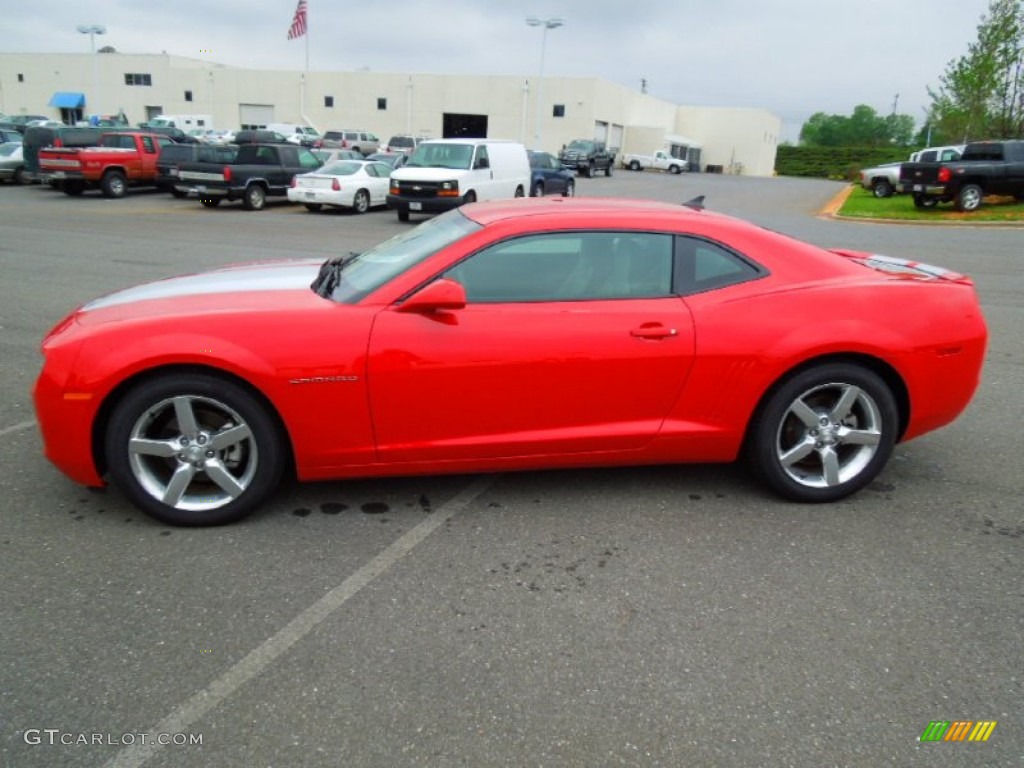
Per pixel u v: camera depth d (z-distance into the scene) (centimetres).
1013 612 305
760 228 402
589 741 236
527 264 368
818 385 378
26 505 379
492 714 246
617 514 382
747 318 371
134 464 350
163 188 2461
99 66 6456
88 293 905
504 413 363
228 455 362
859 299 379
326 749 231
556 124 5694
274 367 340
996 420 527
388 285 358
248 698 251
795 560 342
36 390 347
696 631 290
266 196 2162
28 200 2123
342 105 6038
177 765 224
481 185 1936
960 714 250
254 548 344
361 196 2128
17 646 273
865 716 248
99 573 320
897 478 431
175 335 338
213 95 6259
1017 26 2725
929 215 1992
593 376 363
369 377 347
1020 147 2036
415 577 323
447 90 5816
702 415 378
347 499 393
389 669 266
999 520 383
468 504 390
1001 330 797
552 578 324
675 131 8106
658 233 378
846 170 7175
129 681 258
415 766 226
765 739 238
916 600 312
